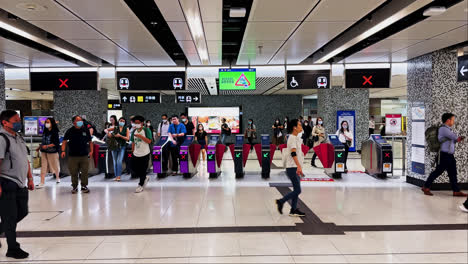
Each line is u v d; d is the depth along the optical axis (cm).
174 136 983
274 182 864
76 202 652
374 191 741
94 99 1399
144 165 755
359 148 1560
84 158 740
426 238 436
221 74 912
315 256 379
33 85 894
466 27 561
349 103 1547
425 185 711
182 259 373
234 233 460
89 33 589
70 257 382
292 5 456
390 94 2234
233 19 672
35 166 1154
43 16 491
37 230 482
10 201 383
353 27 641
